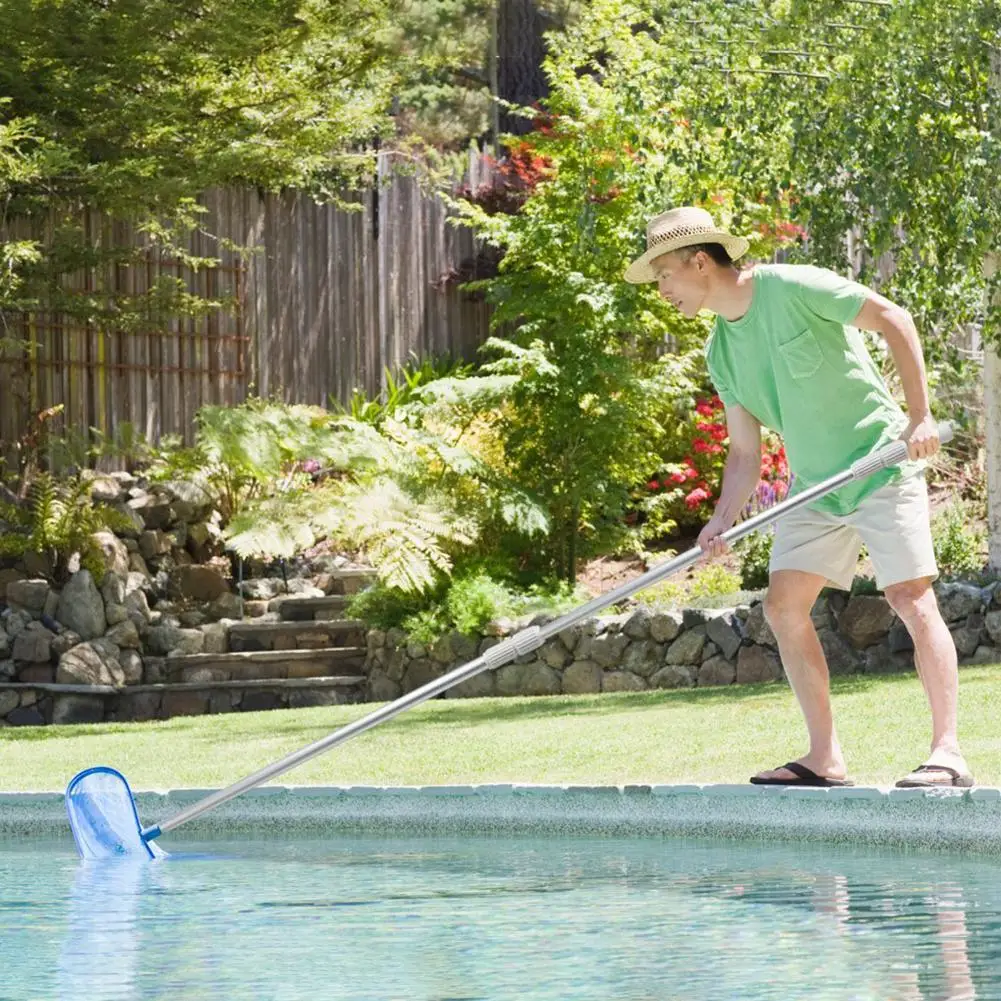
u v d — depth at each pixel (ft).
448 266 71.10
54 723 49.26
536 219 56.70
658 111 42.47
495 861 19.43
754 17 40.01
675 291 20.71
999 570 43.86
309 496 54.08
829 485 19.45
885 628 42.42
